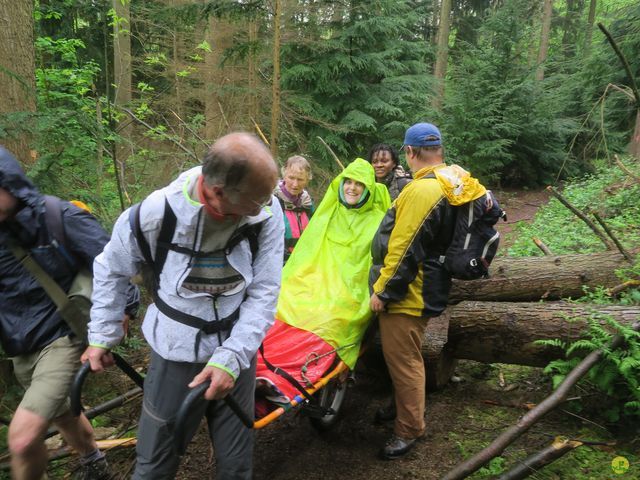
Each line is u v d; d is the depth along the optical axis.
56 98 5.66
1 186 1.77
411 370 2.73
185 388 1.77
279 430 3.09
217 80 7.56
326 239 3.30
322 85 8.84
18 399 3.04
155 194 1.62
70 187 3.61
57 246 1.92
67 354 2.00
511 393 3.44
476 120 11.25
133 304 2.01
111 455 2.72
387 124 9.44
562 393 2.57
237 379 1.86
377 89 9.62
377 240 2.70
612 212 6.05
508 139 11.74
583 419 2.94
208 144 5.47
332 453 2.87
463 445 2.87
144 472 1.81
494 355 3.29
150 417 1.80
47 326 1.99
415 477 2.65
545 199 11.38
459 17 18.34
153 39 8.93
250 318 1.75
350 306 2.94
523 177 12.68
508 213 10.12
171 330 1.70
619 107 10.32
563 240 5.16
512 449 2.79
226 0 5.59
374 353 3.40
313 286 3.07
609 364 2.77
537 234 5.83
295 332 2.82
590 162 10.73
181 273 1.65
